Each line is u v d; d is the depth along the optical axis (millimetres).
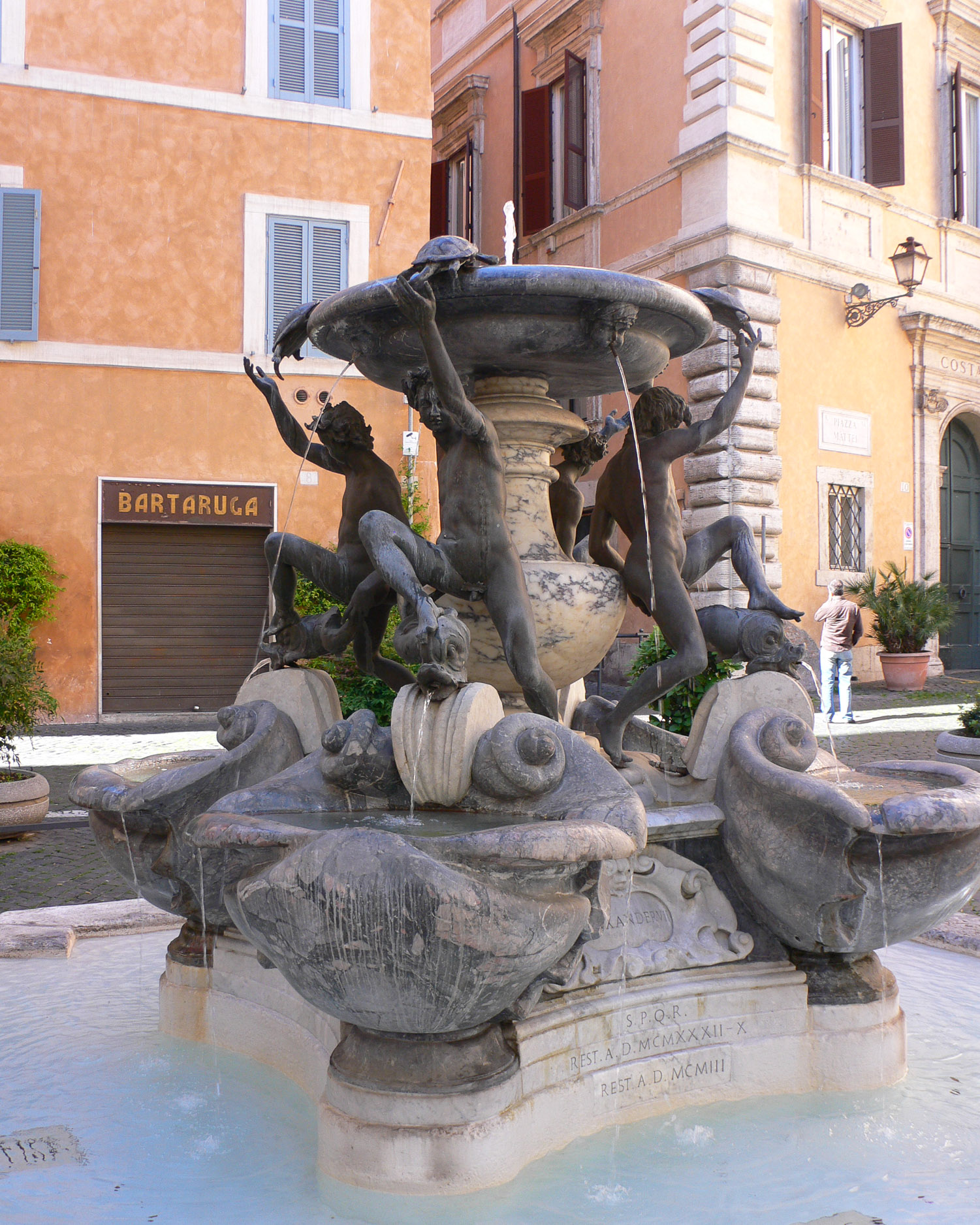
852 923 3121
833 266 19359
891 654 18938
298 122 17969
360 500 4098
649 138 19531
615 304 3426
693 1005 3180
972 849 3043
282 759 3672
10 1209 2551
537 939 2475
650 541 3953
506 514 4098
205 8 17594
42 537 16672
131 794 3469
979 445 22672
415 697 3018
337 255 18188
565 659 4031
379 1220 2520
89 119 17000
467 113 24609
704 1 18203
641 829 2732
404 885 2338
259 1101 3164
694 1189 2627
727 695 3576
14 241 16625
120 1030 3768
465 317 3496
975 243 21953
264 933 2539
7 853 7172
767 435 18062
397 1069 2621
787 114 18906
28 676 8359
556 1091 2854
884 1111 3102
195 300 17375
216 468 17375
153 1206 2580
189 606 17516
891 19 20703
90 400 16891
